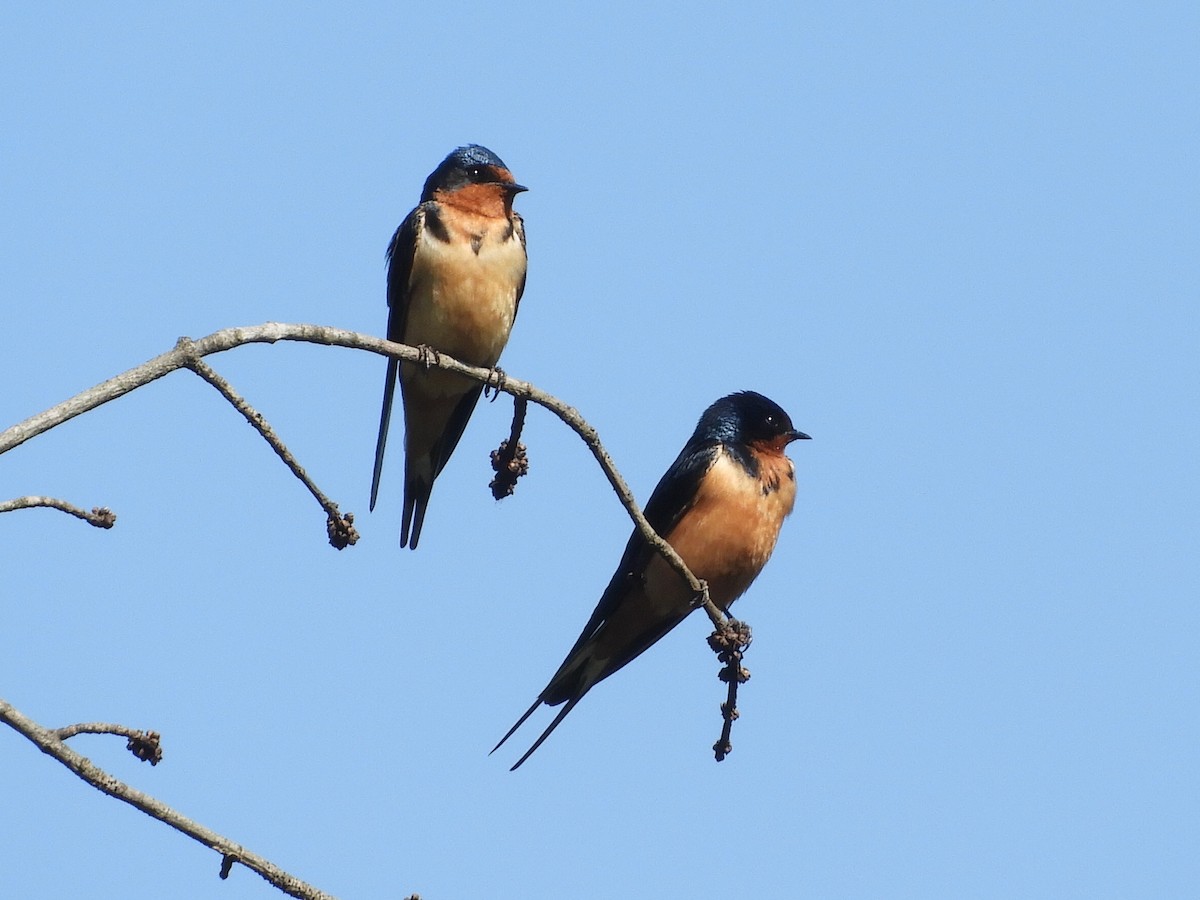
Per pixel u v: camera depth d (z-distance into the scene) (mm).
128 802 6180
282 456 7754
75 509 6789
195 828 6254
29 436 6781
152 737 6465
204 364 7500
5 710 6055
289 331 8094
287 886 6355
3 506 6602
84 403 7043
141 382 7309
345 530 7902
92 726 6348
